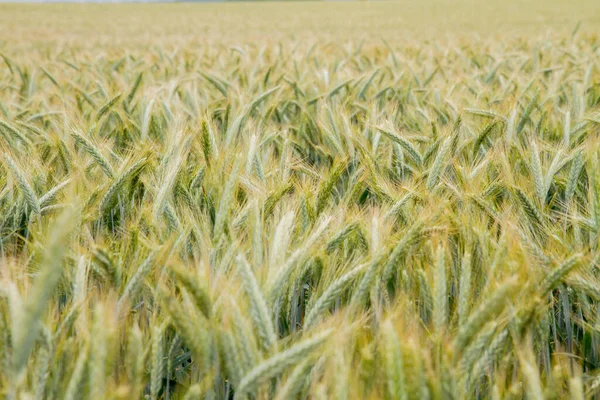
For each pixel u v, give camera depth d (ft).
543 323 5.60
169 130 11.30
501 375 5.07
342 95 17.83
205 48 35.73
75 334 5.26
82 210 7.27
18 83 23.39
